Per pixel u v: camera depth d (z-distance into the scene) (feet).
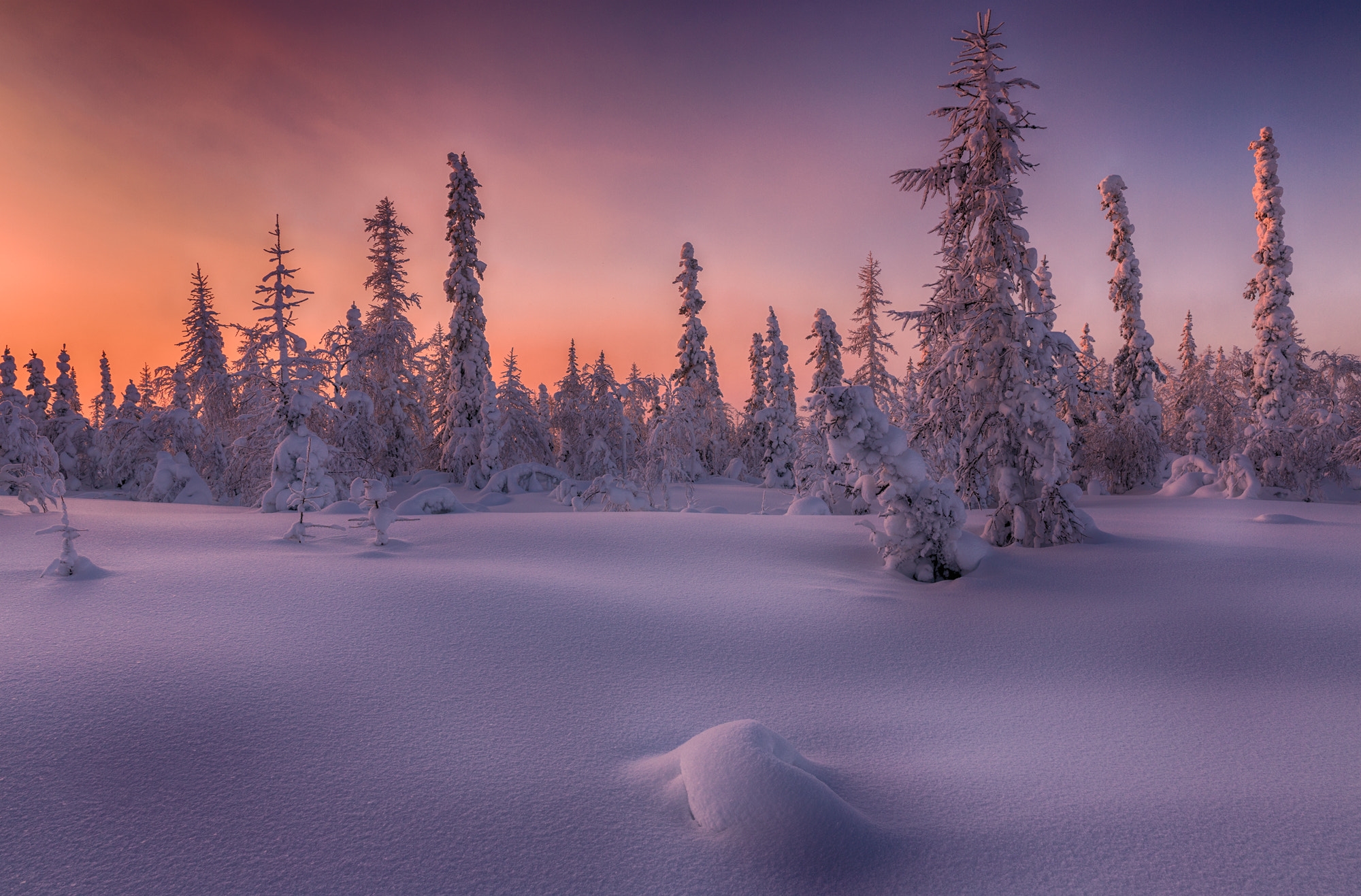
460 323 107.14
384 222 114.42
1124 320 107.86
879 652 19.77
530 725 13.44
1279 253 98.12
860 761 12.62
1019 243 42.83
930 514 31.53
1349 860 9.02
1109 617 23.54
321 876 8.38
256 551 30.42
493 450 104.27
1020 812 10.44
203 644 16.72
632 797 10.64
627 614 21.77
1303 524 48.39
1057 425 39.91
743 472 150.82
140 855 8.69
